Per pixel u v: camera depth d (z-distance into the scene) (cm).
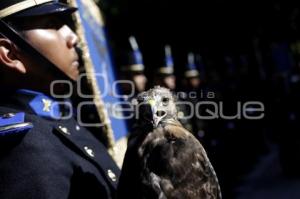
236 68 4159
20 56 638
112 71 1015
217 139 2362
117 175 684
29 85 654
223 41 4331
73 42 672
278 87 3450
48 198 556
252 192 2750
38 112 646
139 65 1850
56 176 577
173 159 590
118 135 916
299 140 3017
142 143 614
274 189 2764
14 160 574
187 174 587
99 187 623
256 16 4481
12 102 644
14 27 630
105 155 697
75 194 588
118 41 3859
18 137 581
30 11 629
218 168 2445
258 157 3584
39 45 638
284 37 4881
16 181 563
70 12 660
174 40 4050
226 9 4247
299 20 4688
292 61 5209
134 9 3888
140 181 591
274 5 4528
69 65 665
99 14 1020
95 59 883
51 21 649
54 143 610
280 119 3081
